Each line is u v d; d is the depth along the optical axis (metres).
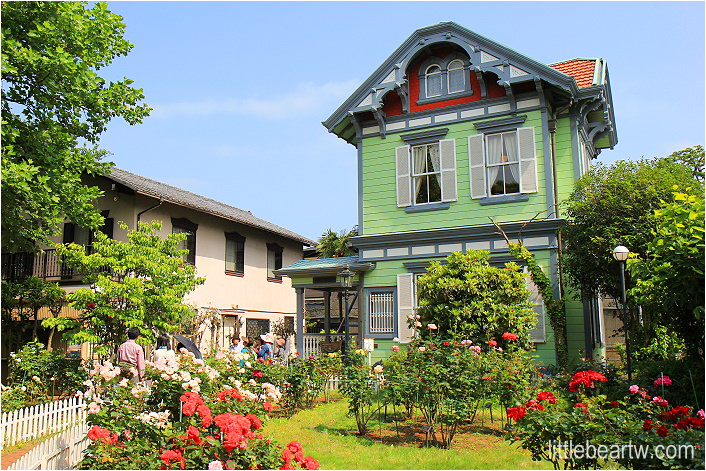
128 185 17.84
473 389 9.24
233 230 24.02
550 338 14.26
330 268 17.06
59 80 12.94
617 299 14.16
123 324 14.77
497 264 15.07
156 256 15.20
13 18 12.38
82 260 14.48
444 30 16.19
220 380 8.05
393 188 16.81
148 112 14.97
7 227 13.56
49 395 13.58
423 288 13.28
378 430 10.43
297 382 12.42
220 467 4.97
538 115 15.22
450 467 7.96
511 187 15.46
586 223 12.80
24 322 16.73
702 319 8.17
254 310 24.95
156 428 6.00
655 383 8.19
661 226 7.66
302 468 5.62
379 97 16.75
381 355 16.23
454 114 16.22
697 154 14.69
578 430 5.93
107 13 13.80
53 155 13.12
